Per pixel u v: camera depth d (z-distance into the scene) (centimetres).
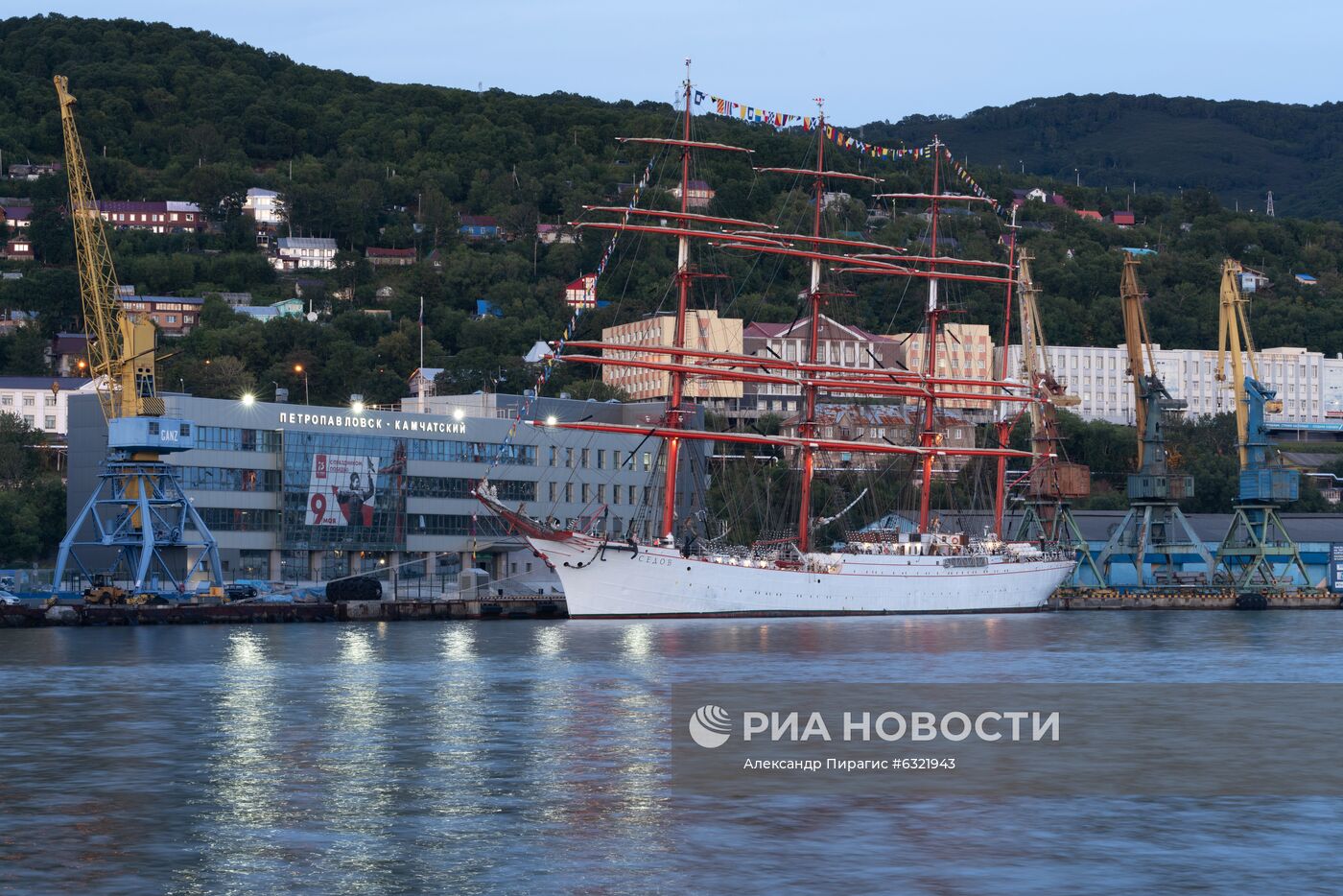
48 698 13625
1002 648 19512
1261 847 8081
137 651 18375
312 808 8838
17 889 7138
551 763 10338
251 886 7188
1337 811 9031
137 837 8094
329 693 14088
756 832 8338
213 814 8644
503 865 7569
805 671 16175
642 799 9150
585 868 7544
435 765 10219
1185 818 8806
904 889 7212
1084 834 8375
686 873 7456
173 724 12019
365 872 7431
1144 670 16750
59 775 9800
